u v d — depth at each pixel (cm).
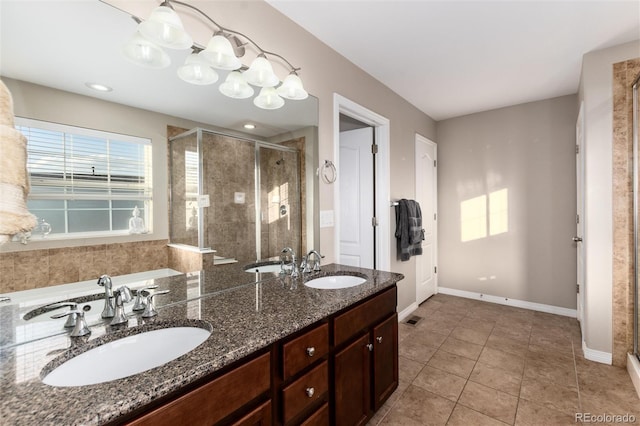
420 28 198
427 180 385
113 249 118
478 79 279
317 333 123
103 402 64
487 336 275
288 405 109
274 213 184
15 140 89
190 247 144
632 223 213
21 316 94
